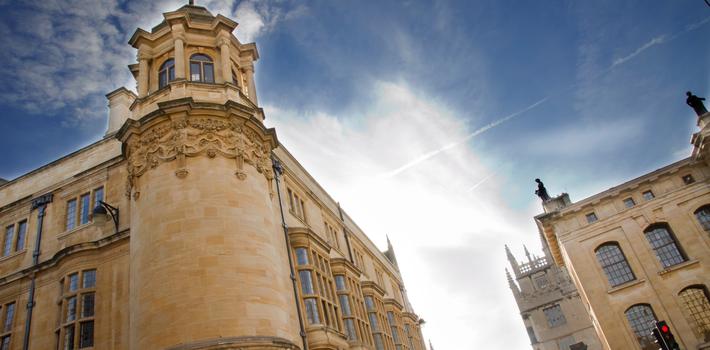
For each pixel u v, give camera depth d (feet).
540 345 254.68
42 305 67.36
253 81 79.20
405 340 113.50
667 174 126.62
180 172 57.26
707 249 116.88
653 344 113.80
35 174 82.84
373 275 127.75
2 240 78.28
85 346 60.34
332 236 104.27
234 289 51.57
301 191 92.32
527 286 271.28
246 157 62.44
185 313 49.26
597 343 244.01
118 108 85.10
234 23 75.46
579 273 125.80
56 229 74.08
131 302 55.42
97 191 74.69
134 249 57.36
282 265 67.15
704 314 112.88
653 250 122.93
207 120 61.52
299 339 62.08
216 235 54.19
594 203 130.62
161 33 73.51
